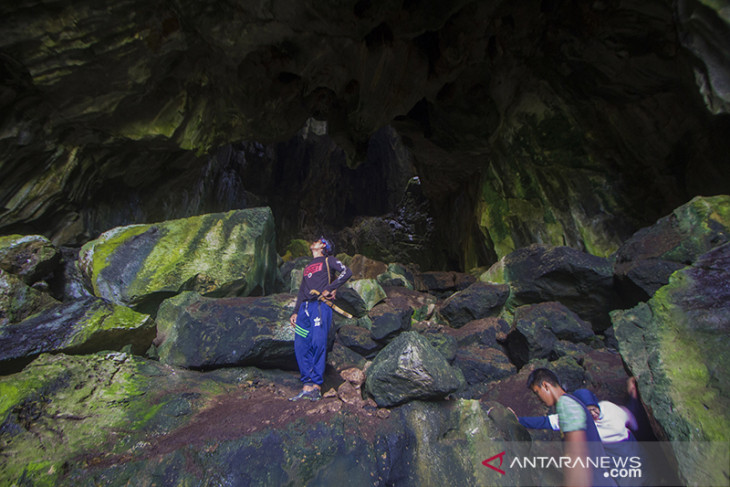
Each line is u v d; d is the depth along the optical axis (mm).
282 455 2398
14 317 3438
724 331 2439
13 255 3967
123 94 5715
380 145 22391
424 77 7961
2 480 2115
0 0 4348
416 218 18141
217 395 3143
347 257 8328
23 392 2627
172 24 5477
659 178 5742
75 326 3305
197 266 4500
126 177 7121
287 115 8391
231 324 3707
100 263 4340
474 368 4309
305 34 6414
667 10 4711
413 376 2770
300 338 3268
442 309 5734
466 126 8680
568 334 4387
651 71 5277
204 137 7277
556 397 2482
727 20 3340
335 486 2340
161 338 3982
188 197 9484
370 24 6547
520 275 5480
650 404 2348
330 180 20391
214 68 6492
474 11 6863
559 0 6191
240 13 5762
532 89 7270
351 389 3182
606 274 4605
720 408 2053
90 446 2402
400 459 2527
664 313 2762
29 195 5664
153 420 2689
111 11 4898
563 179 6840
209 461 2311
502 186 7941
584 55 6105
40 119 5398
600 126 6461
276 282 5875
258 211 5320
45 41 4797
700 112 4801
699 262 2938
